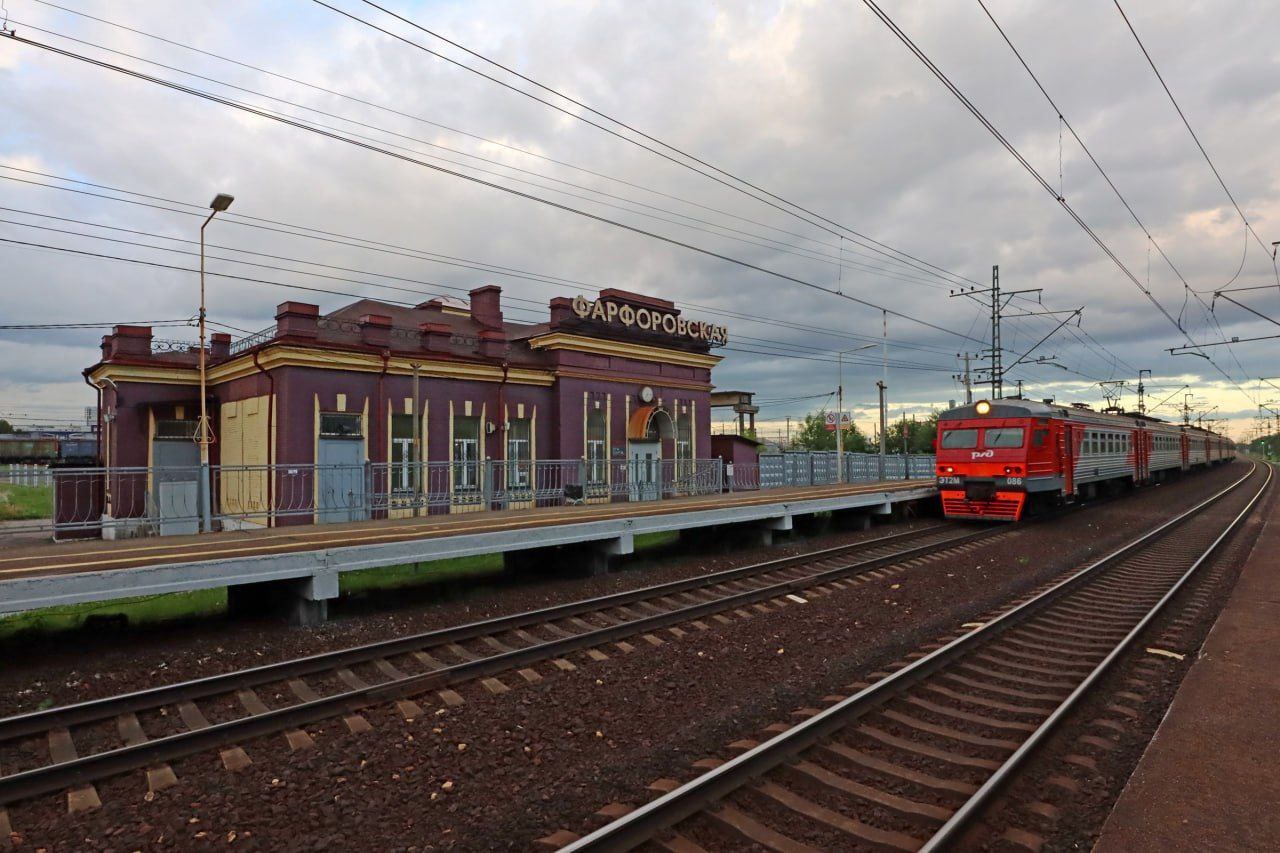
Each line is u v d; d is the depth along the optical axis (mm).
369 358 19781
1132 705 6508
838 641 8992
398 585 12242
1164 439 37062
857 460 37062
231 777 5355
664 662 8148
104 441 23859
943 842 4113
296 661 7488
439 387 21391
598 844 4156
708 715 6582
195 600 11438
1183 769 5051
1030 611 9930
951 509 21250
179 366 22031
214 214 17062
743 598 10859
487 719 6457
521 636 9047
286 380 18609
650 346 26359
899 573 13461
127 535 18094
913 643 8727
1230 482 43656
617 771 5406
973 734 5945
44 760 5695
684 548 16812
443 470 21219
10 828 4676
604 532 13070
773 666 8070
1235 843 4113
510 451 22984
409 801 5043
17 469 10141
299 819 4801
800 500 18859
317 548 9828
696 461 23578
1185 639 8641
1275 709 6117
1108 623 9609
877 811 4691
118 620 9609
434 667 7918
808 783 5047
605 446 25188
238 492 15508
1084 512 23906
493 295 25375
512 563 13555
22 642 8742
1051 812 4609
